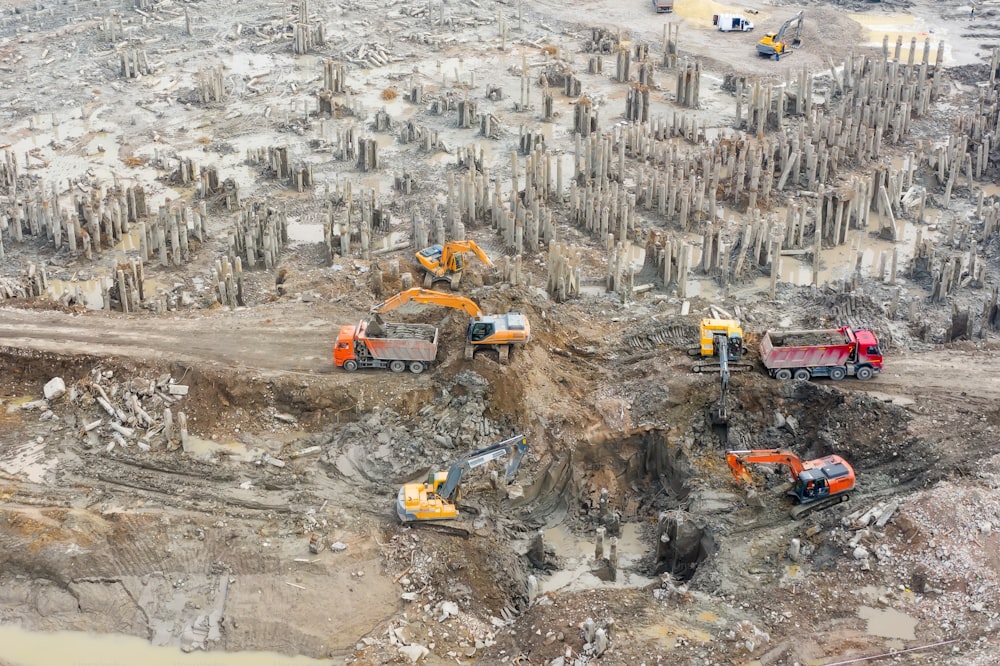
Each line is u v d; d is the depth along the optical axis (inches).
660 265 2304.4
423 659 1380.4
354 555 1541.6
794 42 3858.3
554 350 1957.4
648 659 1325.0
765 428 1817.2
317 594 1476.4
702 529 1609.3
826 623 1379.2
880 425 1739.7
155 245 2404.0
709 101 3344.0
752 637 1344.7
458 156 2859.3
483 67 3639.3
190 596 1482.5
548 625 1401.3
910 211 2615.7
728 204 2657.5
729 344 1859.0
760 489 1689.2
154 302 2137.1
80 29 3774.6
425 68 3617.1
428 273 2192.4
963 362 1909.4
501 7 4242.1
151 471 1704.0
